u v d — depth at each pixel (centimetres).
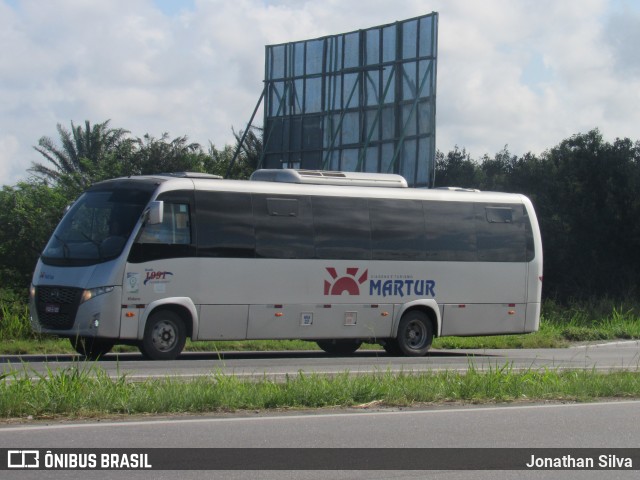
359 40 3253
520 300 2200
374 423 1043
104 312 1744
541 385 1337
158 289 1794
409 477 787
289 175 1997
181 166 4012
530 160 4597
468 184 4928
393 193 2078
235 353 2139
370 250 2030
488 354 2228
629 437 989
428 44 3039
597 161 4406
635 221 4212
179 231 1825
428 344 2103
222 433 961
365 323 2020
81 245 1805
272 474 787
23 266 2902
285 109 3466
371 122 3209
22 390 1077
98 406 1066
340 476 785
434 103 3006
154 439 920
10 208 2939
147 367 1595
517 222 2214
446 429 1016
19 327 2203
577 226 4269
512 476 801
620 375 1484
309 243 1962
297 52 3444
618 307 3506
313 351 2248
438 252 2108
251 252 1897
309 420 1052
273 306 1916
